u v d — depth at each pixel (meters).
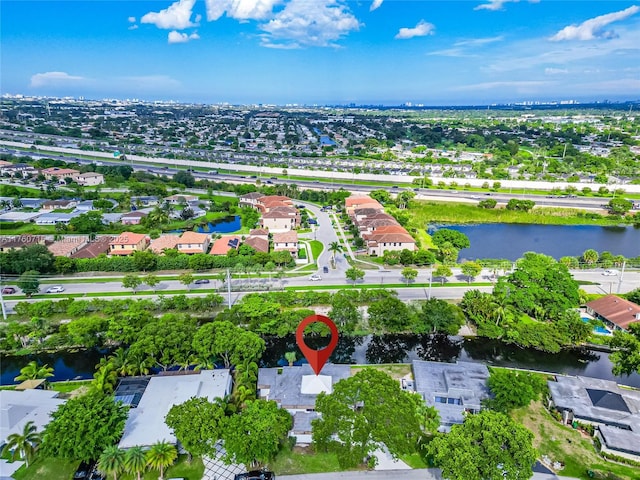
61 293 118.75
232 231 183.12
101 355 94.12
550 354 97.75
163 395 71.56
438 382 79.12
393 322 100.00
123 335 88.56
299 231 180.38
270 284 125.69
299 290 121.94
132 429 63.88
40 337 94.12
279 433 60.22
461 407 73.06
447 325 98.38
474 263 129.88
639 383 87.12
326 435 56.66
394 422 56.09
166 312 108.81
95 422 58.34
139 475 59.12
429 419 64.06
